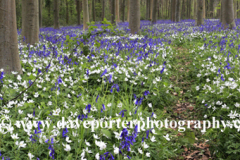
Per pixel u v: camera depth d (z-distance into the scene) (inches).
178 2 1227.9
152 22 1018.7
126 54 334.6
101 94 211.6
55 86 202.2
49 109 166.6
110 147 126.1
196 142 154.0
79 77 236.4
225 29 616.7
